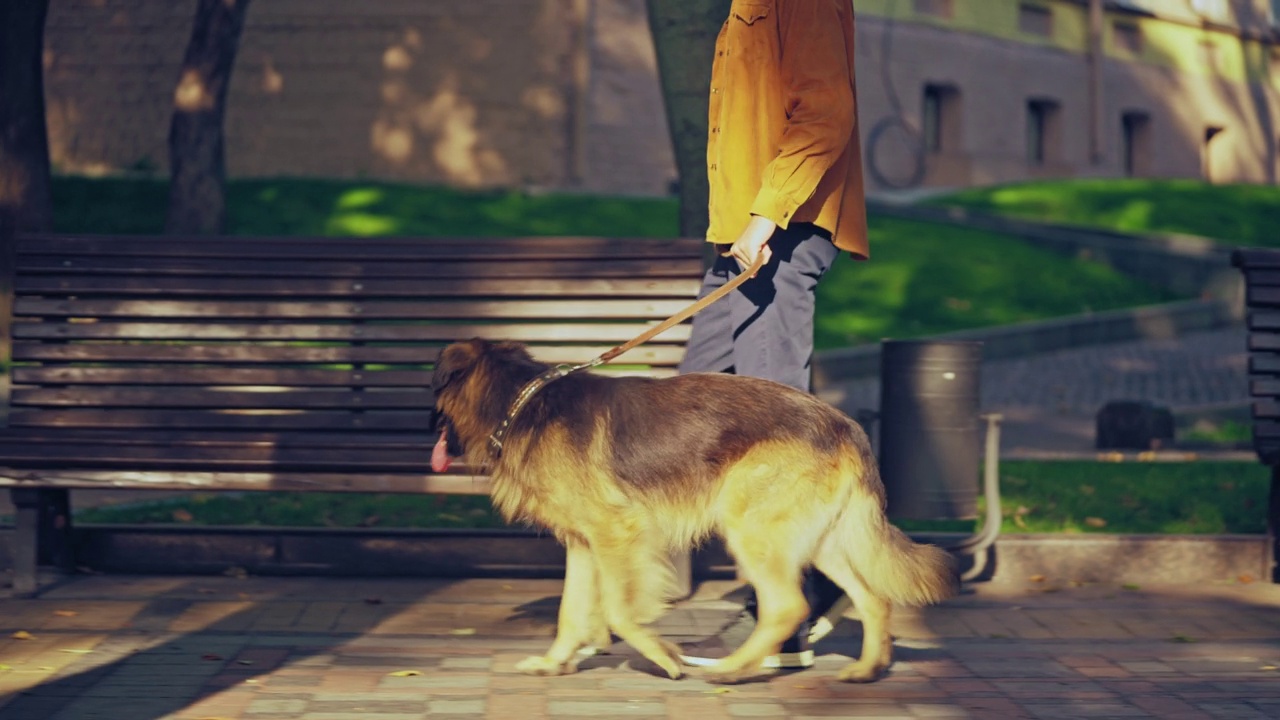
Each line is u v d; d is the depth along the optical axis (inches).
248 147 784.3
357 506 267.6
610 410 155.9
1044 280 684.7
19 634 176.4
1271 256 222.5
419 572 215.8
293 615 191.0
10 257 430.9
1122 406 341.4
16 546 199.6
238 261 212.8
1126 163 1263.5
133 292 210.7
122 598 199.5
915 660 172.9
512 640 179.3
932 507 207.2
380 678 158.6
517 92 781.3
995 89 1111.0
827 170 169.2
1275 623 193.9
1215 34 1311.5
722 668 154.6
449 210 685.9
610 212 711.7
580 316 208.4
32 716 141.3
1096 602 207.3
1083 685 160.1
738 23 173.9
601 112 802.8
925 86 1055.6
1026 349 592.7
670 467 153.7
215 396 205.5
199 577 214.8
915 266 675.4
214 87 503.2
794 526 152.5
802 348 173.3
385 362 207.8
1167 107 1270.9
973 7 1089.4
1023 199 887.1
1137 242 743.7
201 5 498.6
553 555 215.6
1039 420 424.2
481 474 184.4
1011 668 168.6
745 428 153.9
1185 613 199.9
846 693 156.1
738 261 166.2
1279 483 221.5
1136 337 649.0
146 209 665.0
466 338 209.2
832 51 164.6
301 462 195.2
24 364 214.4
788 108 165.3
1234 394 490.3
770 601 153.3
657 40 267.9
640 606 153.6
